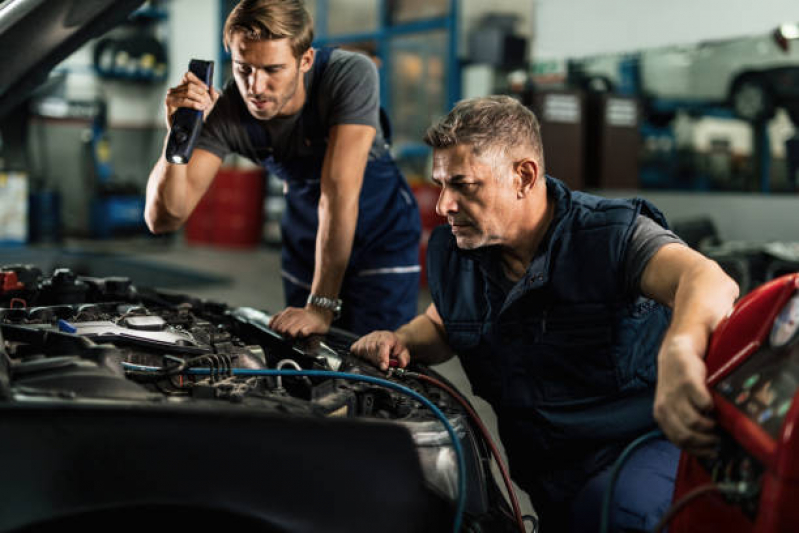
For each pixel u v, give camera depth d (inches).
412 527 35.1
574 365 48.8
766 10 217.2
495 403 52.6
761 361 33.3
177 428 33.6
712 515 34.3
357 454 34.7
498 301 50.9
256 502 33.8
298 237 79.4
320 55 69.4
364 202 76.7
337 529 34.3
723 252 159.0
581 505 48.2
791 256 155.7
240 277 267.7
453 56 289.7
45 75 63.2
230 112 70.1
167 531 34.2
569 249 48.1
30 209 344.5
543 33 272.4
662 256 44.8
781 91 214.2
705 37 229.3
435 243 54.7
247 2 58.2
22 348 46.6
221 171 353.7
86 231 366.6
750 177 221.9
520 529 45.3
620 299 47.4
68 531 33.0
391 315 80.4
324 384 46.8
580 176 220.8
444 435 42.6
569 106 216.5
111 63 364.5
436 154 46.4
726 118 225.5
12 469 32.2
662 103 239.0
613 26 250.4
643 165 241.3
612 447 49.2
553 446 50.3
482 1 289.9
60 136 360.8
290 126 70.3
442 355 58.7
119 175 388.5
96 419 33.3
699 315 38.3
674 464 46.4
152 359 48.1
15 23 56.6
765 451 29.7
